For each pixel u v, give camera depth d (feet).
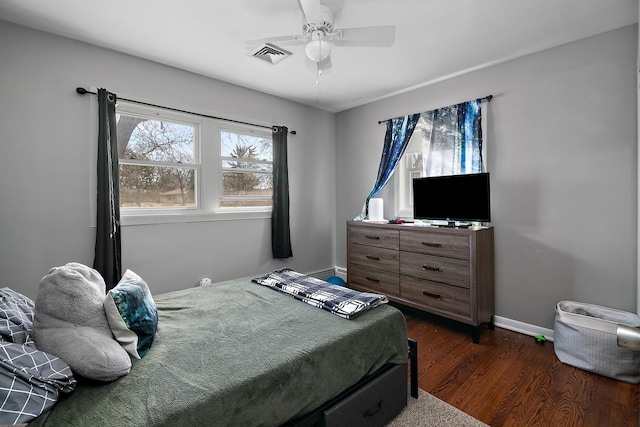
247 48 7.52
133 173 9.22
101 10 6.71
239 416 3.63
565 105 8.13
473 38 7.86
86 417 3.14
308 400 4.30
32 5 6.52
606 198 7.59
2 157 7.12
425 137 10.96
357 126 13.57
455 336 8.92
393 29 6.38
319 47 6.31
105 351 3.75
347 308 5.81
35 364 3.28
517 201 8.98
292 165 12.93
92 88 8.20
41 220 7.59
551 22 7.14
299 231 13.28
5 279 7.21
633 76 7.20
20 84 7.27
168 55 8.82
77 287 4.01
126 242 8.86
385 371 5.48
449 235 8.95
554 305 8.44
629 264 7.34
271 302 6.49
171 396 3.46
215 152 10.70
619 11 6.70
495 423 5.44
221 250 10.84
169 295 6.98
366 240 11.39
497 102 9.31
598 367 6.77
